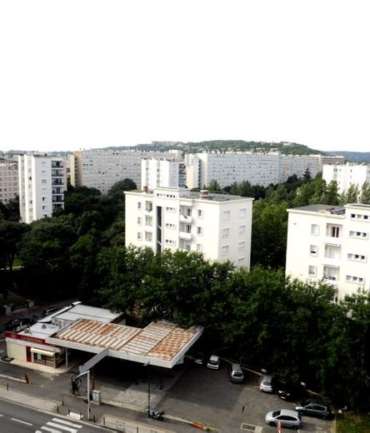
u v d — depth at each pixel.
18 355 59.09
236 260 77.62
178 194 76.50
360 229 59.00
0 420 44.91
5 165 187.00
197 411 47.78
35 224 98.12
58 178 138.75
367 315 48.47
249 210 79.06
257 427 45.22
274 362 52.62
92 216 117.31
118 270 66.81
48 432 43.19
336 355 46.72
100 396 49.88
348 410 48.81
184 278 60.09
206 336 61.06
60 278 82.94
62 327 60.56
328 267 62.78
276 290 54.59
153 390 51.84
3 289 86.12
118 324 63.09
